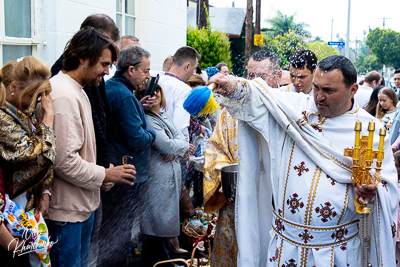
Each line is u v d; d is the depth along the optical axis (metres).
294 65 3.25
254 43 14.83
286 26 23.84
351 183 2.13
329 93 2.05
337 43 15.94
